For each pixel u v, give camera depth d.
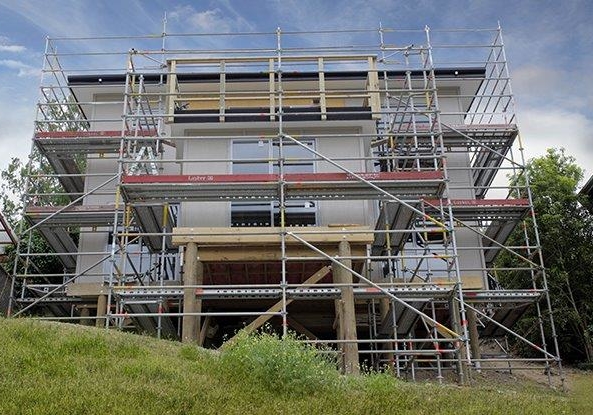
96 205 19.39
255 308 18.36
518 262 25.12
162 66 19.12
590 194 25.36
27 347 10.20
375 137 19.38
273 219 18.34
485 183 22.89
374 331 17.73
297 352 10.23
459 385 14.28
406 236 17.84
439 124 17.14
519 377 18.64
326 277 18.22
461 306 14.73
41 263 24.11
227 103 21.39
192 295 14.98
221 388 9.13
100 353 10.45
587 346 23.14
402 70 21.33
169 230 18.92
